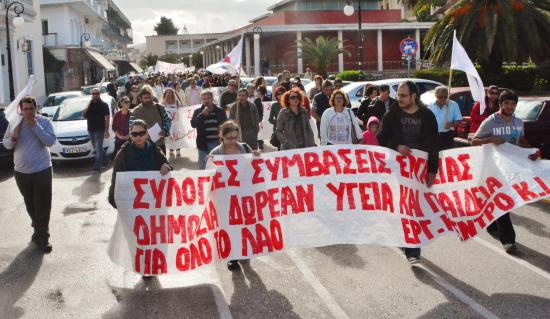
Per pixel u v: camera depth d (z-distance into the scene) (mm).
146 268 5996
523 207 8852
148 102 10227
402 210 6277
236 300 5516
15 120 7113
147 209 6020
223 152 6461
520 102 11734
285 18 49375
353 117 8383
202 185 6121
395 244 6215
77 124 14414
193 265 6047
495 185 6352
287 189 6277
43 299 5652
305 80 24375
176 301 5523
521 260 6426
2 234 8070
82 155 13805
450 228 6250
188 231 6066
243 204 6195
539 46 24969
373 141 8773
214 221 6141
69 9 44469
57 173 12992
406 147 6188
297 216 6277
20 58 30297
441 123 9344
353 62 48312
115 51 62375
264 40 54562
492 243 7086
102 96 16562
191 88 17891
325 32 48031
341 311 5180
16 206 9852
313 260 6672
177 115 14836
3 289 5938
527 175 6309
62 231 8102
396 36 48562
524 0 25359
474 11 24781
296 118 8250
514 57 25156
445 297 5414
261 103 14156
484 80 28141
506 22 24688
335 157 6324
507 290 5555
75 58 45250
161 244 6023
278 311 5219
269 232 6219
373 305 5289
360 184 6320
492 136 6793
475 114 9406
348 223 6293
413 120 6242
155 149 6199
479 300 5324
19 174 7215
